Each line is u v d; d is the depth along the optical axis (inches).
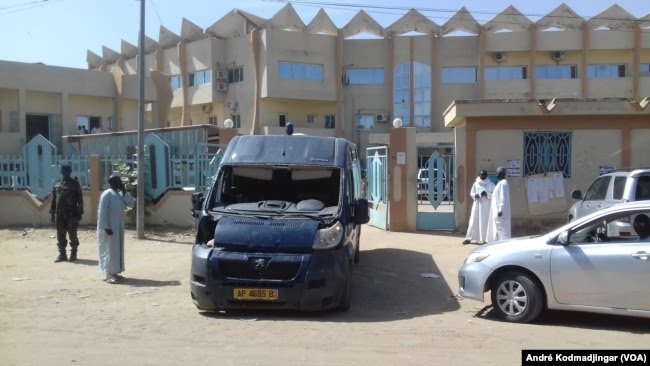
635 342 234.2
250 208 304.3
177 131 664.4
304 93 1475.1
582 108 538.6
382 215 609.3
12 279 365.1
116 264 356.8
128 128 1155.3
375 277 376.8
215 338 236.5
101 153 793.6
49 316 273.6
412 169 583.5
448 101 1509.6
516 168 556.1
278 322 265.4
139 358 209.0
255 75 1454.2
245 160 317.7
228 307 272.5
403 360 207.9
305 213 296.2
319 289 268.8
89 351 217.8
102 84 1115.9
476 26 1508.4
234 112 1521.9
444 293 334.0
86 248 491.5
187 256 454.0
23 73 1021.2
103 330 249.3
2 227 604.7
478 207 503.2
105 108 1149.1
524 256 267.7
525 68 1507.1
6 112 1041.5
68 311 283.9
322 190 320.5
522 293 268.1
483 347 225.6
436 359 209.5
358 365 201.8
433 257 445.1
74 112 1103.6
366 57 1531.7
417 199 585.9
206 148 597.3
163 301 308.0
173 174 587.8
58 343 228.7
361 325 261.1
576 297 257.1
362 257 446.6
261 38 1446.9
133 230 578.2
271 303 268.7
